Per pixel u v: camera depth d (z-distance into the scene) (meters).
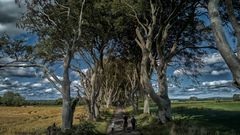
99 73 51.72
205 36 38.38
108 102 100.38
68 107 31.28
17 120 72.12
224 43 12.19
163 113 34.72
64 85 31.59
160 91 35.50
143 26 34.53
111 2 32.62
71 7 34.81
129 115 61.31
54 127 28.70
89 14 36.19
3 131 39.31
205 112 70.06
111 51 51.09
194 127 26.42
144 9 32.81
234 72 11.94
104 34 41.91
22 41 33.38
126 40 44.12
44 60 36.69
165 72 35.81
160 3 33.50
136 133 30.19
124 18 35.44
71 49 32.22
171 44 41.03
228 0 13.28
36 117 82.62
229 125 36.75
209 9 12.77
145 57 34.81
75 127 31.14
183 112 70.81
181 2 33.25
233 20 13.11
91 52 49.19
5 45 32.78
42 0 34.44
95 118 49.88
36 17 34.81
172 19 35.50
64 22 34.06
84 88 54.47
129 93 95.62
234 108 90.56
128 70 74.00
